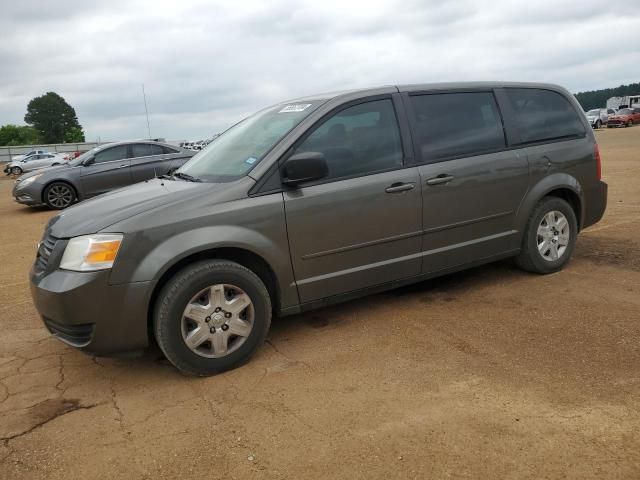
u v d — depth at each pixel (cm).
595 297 447
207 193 356
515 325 402
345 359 363
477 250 464
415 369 342
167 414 308
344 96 412
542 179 492
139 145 1286
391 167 415
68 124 12588
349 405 304
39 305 339
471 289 488
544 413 283
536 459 247
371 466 249
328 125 398
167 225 337
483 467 244
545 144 499
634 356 341
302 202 375
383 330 408
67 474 259
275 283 381
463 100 462
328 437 274
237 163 394
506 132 477
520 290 477
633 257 554
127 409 317
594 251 586
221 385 338
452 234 447
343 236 393
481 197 455
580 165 519
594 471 237
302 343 394
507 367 337
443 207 436
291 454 263
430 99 446
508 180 470
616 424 270
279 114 435
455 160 443
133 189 414
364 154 407
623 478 232
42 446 284
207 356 347
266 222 363
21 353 409
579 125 530
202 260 349
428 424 280
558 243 513
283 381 338
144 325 334
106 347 332
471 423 278
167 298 332
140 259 328
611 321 397
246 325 359
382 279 418
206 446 274
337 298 403
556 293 463
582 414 280
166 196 361
